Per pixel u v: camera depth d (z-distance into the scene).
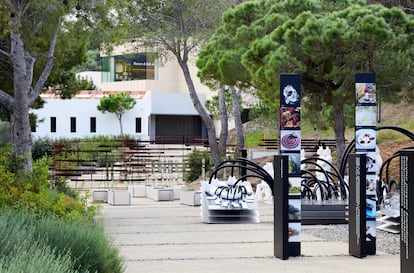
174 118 60.84
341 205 16.06
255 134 51.38
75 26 19.16
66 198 13.17
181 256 11.27
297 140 11.39
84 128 54.78
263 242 13.17
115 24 19.27
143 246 12.59
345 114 28.27
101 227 10.53
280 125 11.45
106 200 23.50
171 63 63.75
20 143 18.19
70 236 8.09
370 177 11.45
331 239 13.48
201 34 29.59
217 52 24.20
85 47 25.00
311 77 20.28
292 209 11.15
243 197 17.25
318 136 43.62
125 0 19.41
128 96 54.84
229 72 22.92
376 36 18.30
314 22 18.77
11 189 11.11
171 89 64.06
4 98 18.20
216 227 15.94
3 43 20.78
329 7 21.81
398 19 19.23
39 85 18.91
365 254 11.03
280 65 18.89
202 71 24.69
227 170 30.42
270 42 19.81
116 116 55.41
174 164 34.84
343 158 17.33
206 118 30.38
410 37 19.06
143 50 32.66
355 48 18.75
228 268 10.04
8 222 7.80
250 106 39.75
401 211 8.12
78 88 26.72
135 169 35.25
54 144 39.62
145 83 63.28
